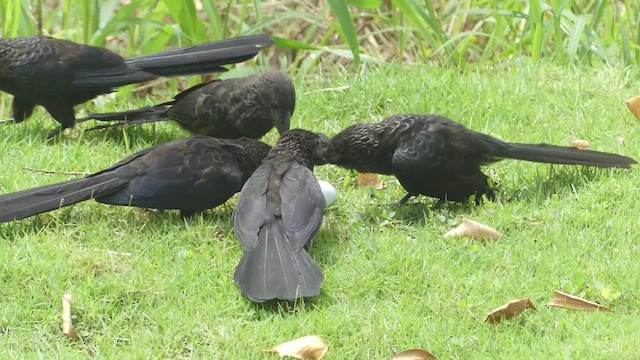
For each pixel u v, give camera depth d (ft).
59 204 31.91
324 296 29.35
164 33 49.42
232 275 30.12
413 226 33.76
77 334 27.73
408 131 34.37
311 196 31.35
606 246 31.86
